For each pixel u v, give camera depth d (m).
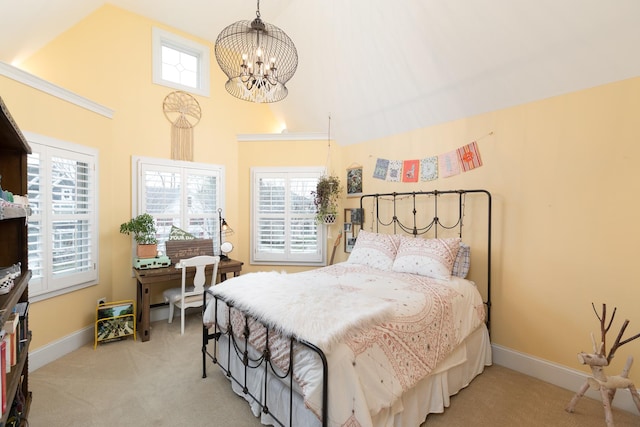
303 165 4.11
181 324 3.09
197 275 3.07
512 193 2.45
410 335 1.68
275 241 4.14
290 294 1.84
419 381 1.67
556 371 2.21
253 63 2.28
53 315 2.56
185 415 1.85
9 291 1.24
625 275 1.94
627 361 1.77
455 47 2.40
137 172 3.33
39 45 2.66
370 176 3.63
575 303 2.14
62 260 2.64
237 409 1.91
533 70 2.20
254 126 4.32
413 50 2.63
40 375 2.28
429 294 2.05
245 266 4.20
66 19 2.70
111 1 3.12
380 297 1.95
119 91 3.21
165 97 3.55
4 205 1.07
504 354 2.48
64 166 2.65
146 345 2.79
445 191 2.80
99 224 3.00
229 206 4.09
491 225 2.57
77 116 2.77
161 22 3.49
